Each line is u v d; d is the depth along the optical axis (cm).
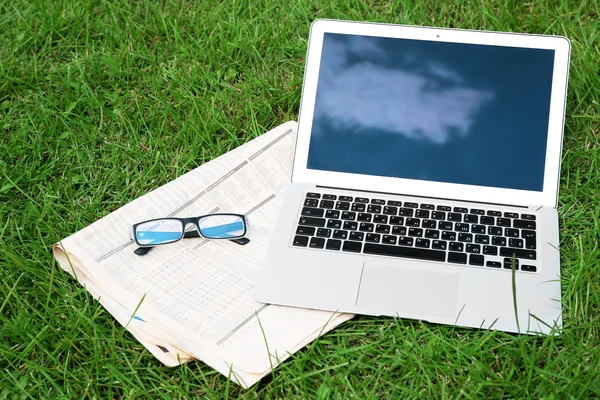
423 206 175
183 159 205
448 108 180
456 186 177
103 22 245
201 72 230
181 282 167
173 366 151
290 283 163
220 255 175
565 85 176
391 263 165
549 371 146
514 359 151
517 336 156
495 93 179
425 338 157
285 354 151
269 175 193
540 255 166
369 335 160
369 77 183
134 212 183
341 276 163
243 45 234
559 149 175
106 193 198
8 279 171
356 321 161
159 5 254
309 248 168
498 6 242
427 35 182
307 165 182
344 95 183
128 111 221
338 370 152
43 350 156
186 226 177
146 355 156
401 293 160
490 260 165
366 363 153
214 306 161
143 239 173
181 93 223
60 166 205
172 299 163
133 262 171
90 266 169
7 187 193
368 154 180
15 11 250
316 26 184
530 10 242
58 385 152
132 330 157
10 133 212
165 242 174
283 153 198
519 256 165
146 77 228
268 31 238
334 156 181
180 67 232
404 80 182
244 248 177
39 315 161
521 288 160
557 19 232
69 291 169
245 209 186
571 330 153
